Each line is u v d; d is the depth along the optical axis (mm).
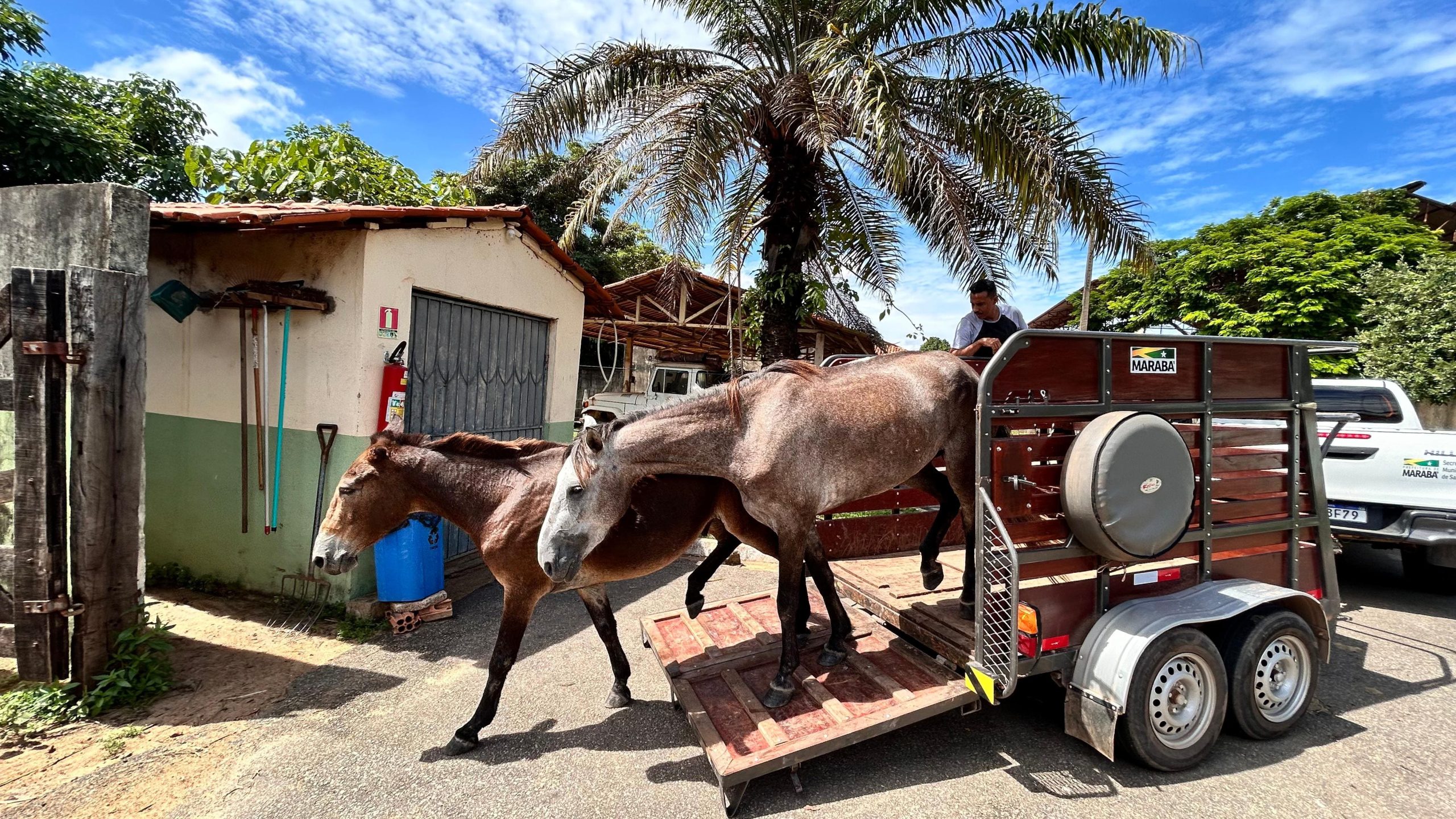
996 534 2736
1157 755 2797
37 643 3285
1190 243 12578
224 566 5188
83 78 8984
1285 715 3168
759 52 6820
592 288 7395
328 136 8820
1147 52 5445
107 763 2926
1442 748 3086
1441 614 5004
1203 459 3113
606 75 6797
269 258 4965
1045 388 2867
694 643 3684
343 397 4711
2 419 3998
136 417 3545
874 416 2971
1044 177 5504
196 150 7359
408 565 4656
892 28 6324
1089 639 2885
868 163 6684
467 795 2736
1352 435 5148
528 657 4211
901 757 3025
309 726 3293
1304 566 3482
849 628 3518
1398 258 10406
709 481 3246
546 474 3264
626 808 2654
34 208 3781
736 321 10492
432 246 5195
